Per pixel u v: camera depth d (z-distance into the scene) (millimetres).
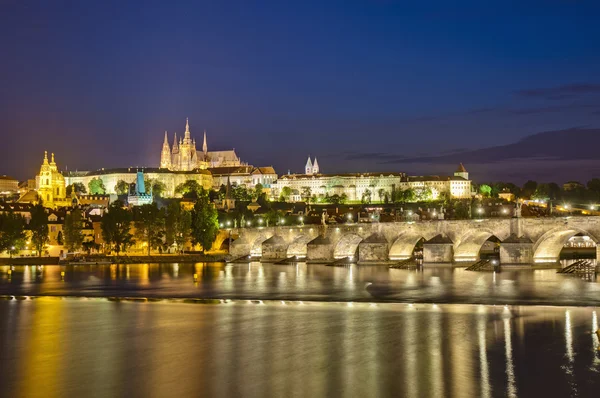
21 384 81250
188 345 100562
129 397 76250
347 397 75688
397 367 87312
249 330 111188
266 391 77875
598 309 128375
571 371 84875
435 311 128750
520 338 102875
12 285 182000
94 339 105312
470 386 79312
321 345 99562
